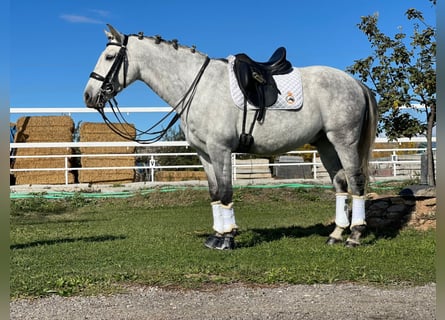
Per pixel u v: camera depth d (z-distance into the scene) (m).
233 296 4.51
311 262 5.81
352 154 6.86
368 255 6.17
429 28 9.61
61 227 9.64
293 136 6.73
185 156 20.92
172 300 4.42
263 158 19.09
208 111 6.51
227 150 6.57
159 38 6.81
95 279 5.09
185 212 11.88
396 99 9.84
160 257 6.30
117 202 13.34
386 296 4.43
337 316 3.92
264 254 6.37
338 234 7.14
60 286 4.85
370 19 10.07
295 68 6.93
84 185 14.81
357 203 6.86
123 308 4.22
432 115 9.93
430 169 9.95
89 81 6.77
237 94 6.48
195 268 5.54
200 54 6.77
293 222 9.81
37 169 14.24
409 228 8.08
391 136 10.26
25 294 4.61
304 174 17.23
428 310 4.02
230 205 6.71
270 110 6.59
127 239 7.91
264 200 13.48
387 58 10.00
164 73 6.73
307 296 4.47
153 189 14.22
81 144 14.38
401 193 8.62
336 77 6.91
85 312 4.13
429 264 5.59
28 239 8.12
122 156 14.62
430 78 9.53
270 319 3.88
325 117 6.82
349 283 4.90
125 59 6.71
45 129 15.58
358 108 6.88
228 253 6.47
